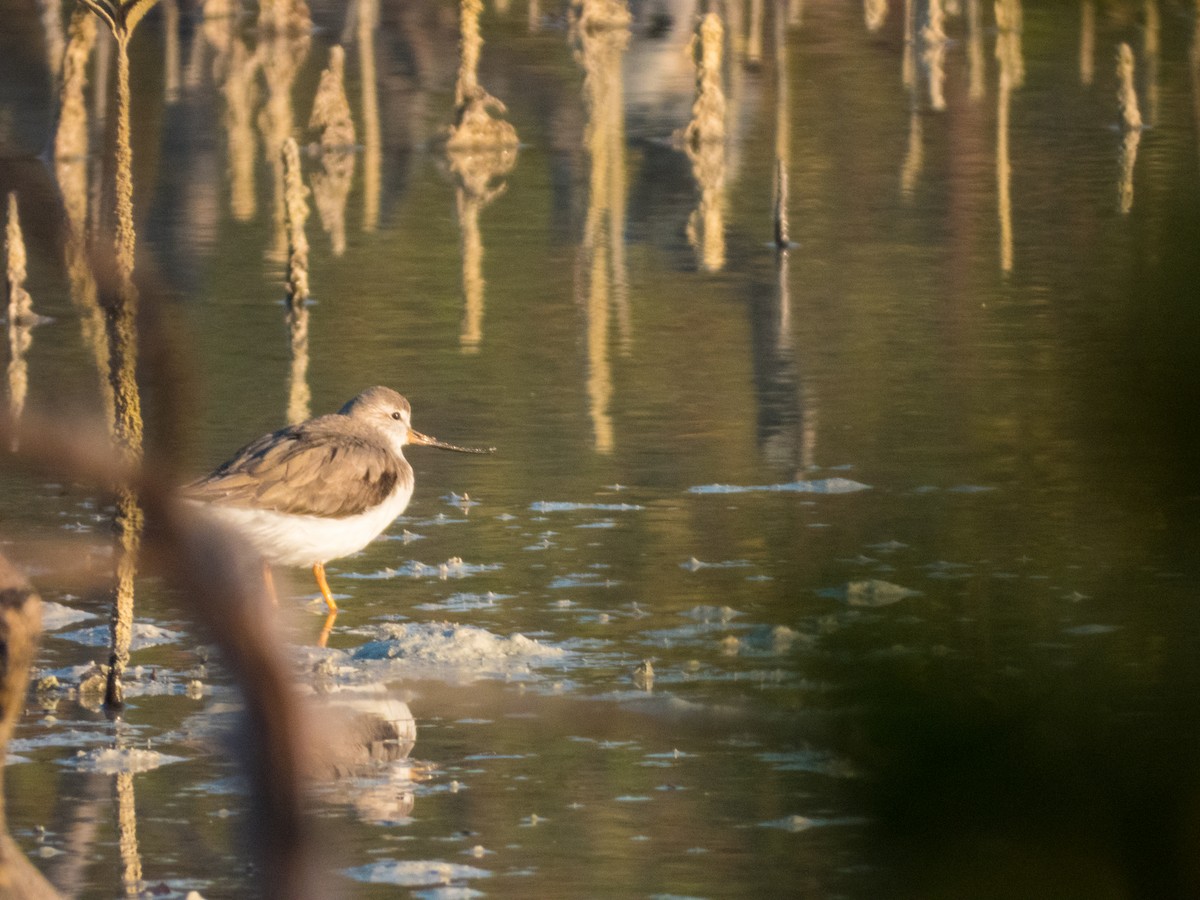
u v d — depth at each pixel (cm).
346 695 1203
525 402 2202
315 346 2523
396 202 3856
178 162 4312
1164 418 267
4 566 372
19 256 2689
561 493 1789
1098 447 281
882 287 2852
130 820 992
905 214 3512
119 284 268
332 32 6681
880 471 1817
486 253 3272
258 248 3316
